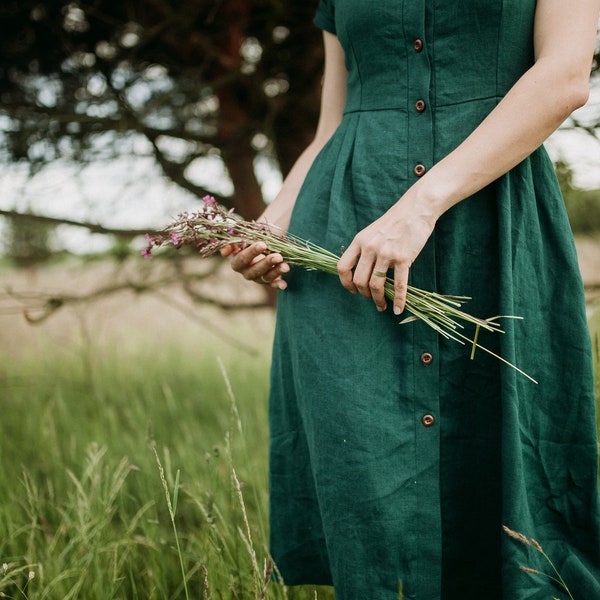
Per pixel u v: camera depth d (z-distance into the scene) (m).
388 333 1.14
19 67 2.96
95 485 1.70
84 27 2.87
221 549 1.52
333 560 1.13
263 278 1.23
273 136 2.84
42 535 1.83
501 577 1.17
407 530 1.10
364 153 1.17
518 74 1.12
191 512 2.01
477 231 1.12
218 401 3.28
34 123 2.92
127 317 5.05
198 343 4.97
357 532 1.10
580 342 1.15
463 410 1.14
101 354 3.83
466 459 1.14
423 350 1.13
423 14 1.12
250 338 4.98
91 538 1.62
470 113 1.12
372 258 1.06
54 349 4.08
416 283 1.13
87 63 2.93
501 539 1.13
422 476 1.12
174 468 2.23
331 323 1.16
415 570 1.11
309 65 2.90
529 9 1.10
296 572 1.34
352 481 1.10
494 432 1.13
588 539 1.14
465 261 1.12
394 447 1.11
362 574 1.10
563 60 1.01
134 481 2.19
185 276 3.24
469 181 1.03
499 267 1.09
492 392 1.13
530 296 1.13
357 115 1.22
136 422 2.71
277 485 1.35
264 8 2.80
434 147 1.13
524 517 1.07
